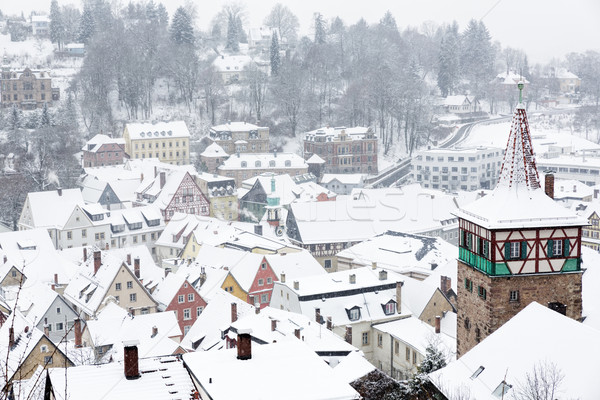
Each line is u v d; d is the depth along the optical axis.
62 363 79.19
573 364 41.00
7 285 120.56
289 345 47.31
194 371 43.25
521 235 54.88
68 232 163.12
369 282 100.06
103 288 112.69
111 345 89.44
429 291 99.19
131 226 169.88
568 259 55.56
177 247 158.00
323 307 95.75
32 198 167.88
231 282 120.00
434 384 47.34
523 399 40.09
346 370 59.34
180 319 113.06
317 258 155.12
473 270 57.91
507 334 46.00
